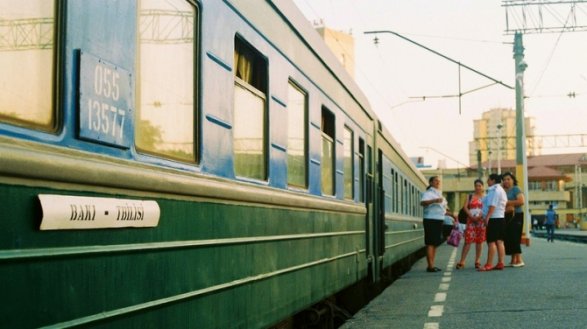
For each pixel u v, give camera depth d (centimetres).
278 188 660
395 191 1656
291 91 725
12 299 286
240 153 560
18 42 298
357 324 790
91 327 336
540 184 11119
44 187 305
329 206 875
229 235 524
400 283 1209
